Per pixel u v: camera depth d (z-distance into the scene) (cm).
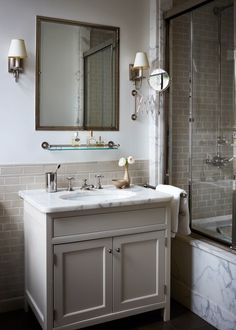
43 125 275
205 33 312
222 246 262
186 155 333
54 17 276
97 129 294
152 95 312
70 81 283
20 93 267
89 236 230
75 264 229
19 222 273
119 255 241
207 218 302
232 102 292
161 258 256
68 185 286
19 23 265
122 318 263
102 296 239
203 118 315
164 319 262
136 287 249
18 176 270
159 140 311
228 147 293
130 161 293
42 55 273
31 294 257
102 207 228
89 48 289
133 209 242
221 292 248
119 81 302
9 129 266
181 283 288
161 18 307
